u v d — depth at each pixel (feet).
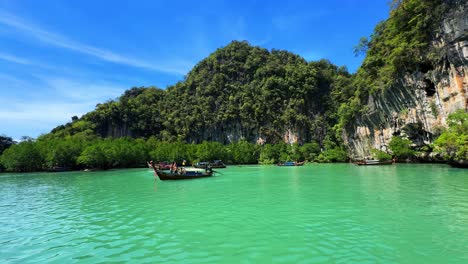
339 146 324.19
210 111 441.68
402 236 39.32
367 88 236.22
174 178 126.82
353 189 85.05
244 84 461.37
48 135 398.83
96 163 258.37
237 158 330.75
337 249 35.17
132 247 38.09
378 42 227.81
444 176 107.24
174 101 491.31
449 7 152.97
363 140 253.65
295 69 432.66
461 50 145.28
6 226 52.08
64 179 157.48
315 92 411.95
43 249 38.73
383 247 35.37
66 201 78.84
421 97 178.60
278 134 383.04
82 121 431.02
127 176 170.30
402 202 62.23
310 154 321.52
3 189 112.57
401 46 181.88
